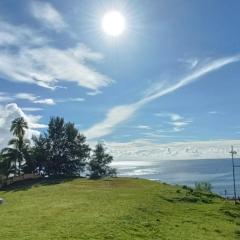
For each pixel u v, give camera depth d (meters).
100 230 37.66
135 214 46.06
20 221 40.56
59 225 38.81
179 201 59.31
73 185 78.12
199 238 39.22
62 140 114.25
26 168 108.81
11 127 107.50
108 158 119.69
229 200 67.56
